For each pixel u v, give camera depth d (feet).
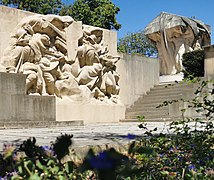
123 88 69.56
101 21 119.65
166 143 15.87
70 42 58.70
